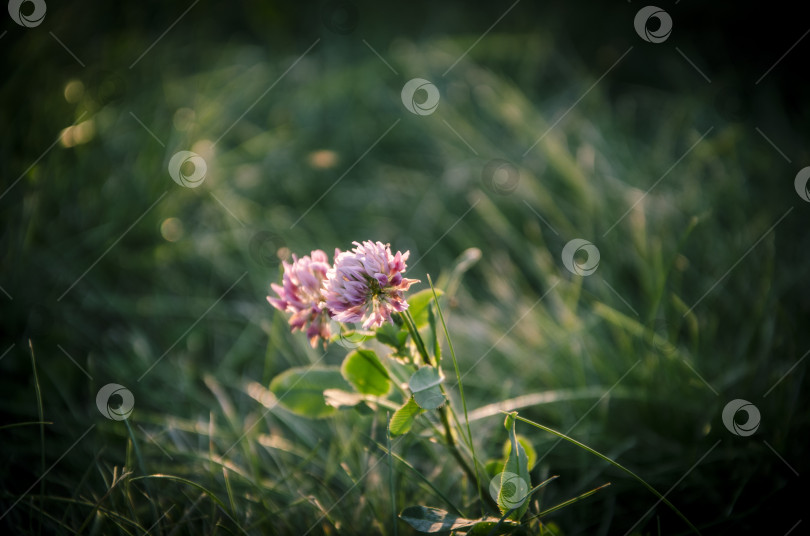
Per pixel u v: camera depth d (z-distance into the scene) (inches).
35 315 30.4
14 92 34.8
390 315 24.5
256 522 26.6
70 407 28.8
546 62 42.6
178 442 28.5
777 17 41.5
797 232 31.8
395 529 25.7
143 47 39.6
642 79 41.9
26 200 31.3
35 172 32.0
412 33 44.9
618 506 27.6
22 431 28.5
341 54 42.9
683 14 43.0
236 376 30.4
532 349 29.8
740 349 29.4
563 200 33.9
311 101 39.3
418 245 32.9
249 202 34.1
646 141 37.9
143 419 28.8
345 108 39.5
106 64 37.5
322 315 25.0
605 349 29.6
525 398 28.3
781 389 28.1
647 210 32.0
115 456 28.2
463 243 32.5
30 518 26.4
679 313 29.3
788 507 27.0
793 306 30.2
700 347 29.4
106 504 26.9
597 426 28.5
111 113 35.5
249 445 28.0
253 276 31.9
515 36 42.8
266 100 39.4
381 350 25.8
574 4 44.9
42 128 33.4
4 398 29.2
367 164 37.1
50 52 37.1
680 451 28.1
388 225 34.0
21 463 28.0
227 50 42.1
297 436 28.9
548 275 30.8
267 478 28.0
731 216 32.0
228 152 35.8
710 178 34.2
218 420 29.3
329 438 28.6
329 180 36.2
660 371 28.7
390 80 40.8
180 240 32.4
